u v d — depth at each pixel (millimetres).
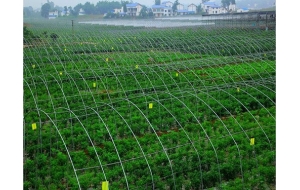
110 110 24266
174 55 44625
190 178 16812
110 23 112812
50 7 146625
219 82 30828
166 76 32406
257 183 16531
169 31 66812
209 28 72500
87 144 19984
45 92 28406
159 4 150500
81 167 17672
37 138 20000
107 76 32781
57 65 37781
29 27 83062
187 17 125750
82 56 42688
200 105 25500
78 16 145625
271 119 22578
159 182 16094
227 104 25047
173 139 20188
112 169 17734
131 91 28516
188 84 30516
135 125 21969
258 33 60094
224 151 19391
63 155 18172
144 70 34188
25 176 17031
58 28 82375
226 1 134750
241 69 35125
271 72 33625
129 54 44812
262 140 20016
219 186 16219
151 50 46125
